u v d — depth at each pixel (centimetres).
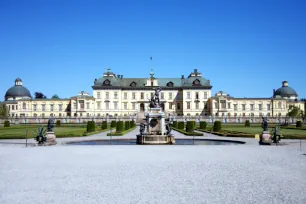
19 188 1529
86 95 15050
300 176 1778
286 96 18150
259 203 1286
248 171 1931
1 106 15200
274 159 2433
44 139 3722
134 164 2194
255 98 15400
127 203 1293
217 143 4228
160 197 1373
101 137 5072
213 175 1811
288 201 1310
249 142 4131
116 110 15212
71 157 2567
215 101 14925
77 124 10850
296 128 7756
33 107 15488
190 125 6188
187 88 15388
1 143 3938
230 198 1355
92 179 1716
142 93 15475
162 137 4041
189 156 2619
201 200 1328
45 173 1883
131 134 5947
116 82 15325
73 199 1347
